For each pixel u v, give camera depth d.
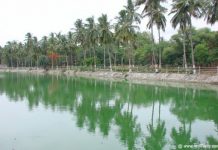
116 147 15.46
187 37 70.25
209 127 19.58
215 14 44.44
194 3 49.38
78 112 24.89
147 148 15.31
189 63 69.75
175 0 52.69
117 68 77.94
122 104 29.23
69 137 17.27
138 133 18.25
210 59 62.25
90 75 84.06
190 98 32.06
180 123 20.80
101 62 104.88
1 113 24.38
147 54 87.12
